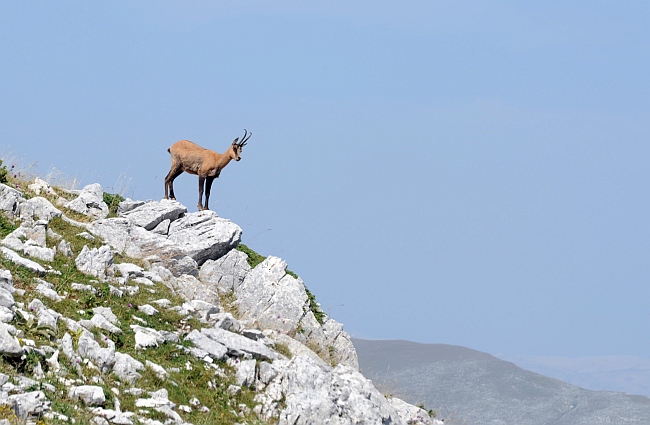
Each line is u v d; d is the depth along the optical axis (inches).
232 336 2783.0
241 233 3612.2
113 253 3179.1
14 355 2016.5
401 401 3228.3
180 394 2367.1
